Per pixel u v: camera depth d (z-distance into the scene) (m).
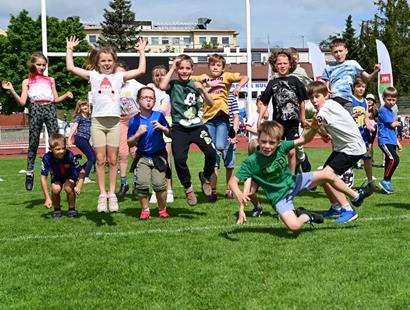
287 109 6.59
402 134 28.02
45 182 6.25
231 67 58.09
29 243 4.87
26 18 51.41
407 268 3.82
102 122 5.98
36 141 7.36
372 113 12.02
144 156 5.96
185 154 6.13
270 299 3.27
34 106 7.26
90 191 8.62
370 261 4.00
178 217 6.05
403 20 44.56
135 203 7.27
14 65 50.19
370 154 7.95
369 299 3.23
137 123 5.99
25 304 3.30
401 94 43.91
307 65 54.00
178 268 3.95
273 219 5.78
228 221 5.73
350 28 60.00
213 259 4.17
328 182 5.29
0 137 24.17
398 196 7.23
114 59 6.08
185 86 6.31
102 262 4.17
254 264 4.00
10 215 6.46
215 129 7.29
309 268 3.87
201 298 3.32
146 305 3.23
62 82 47.59
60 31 51.62
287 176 5.01
